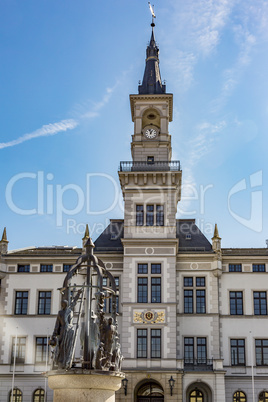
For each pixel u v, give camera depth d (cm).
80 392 2116
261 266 5706
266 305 5591
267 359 5428
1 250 5822
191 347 5409
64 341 2223
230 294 5631
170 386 5019
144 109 6006
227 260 5700
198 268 5634
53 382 2166
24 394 5381
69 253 5844
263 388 5312
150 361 5125
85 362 2208
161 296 5322
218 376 5125
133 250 5459
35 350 5519
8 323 5603
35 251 5916
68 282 2400
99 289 2377
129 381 5059
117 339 2355
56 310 5628
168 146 5903
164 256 5431
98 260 2614
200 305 5547
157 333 5231
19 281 5734
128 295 5328
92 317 2281
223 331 5497
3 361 5481
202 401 5216
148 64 6331
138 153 5884
